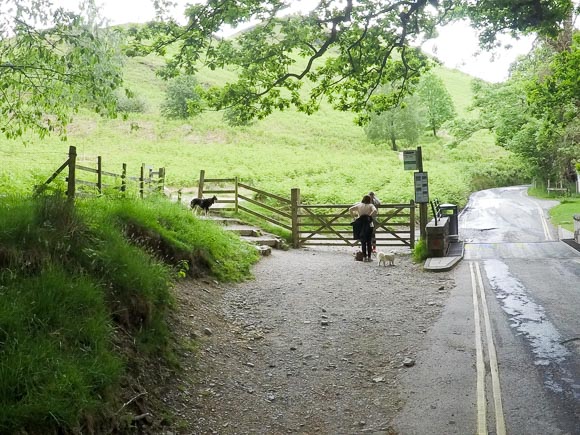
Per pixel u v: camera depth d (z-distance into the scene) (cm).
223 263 1089
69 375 423
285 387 609
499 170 5081
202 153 3981
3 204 628
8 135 981
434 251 1362
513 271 1180
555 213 2553
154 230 917
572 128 2852
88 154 3403
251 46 1126
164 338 620
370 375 641
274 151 4366
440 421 516
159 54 1015
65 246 594
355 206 1435
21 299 471
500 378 601
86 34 810
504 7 1048
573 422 495
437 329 784
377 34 1151
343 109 1395
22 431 363
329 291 1031
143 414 478
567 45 2377
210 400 558
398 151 5525
